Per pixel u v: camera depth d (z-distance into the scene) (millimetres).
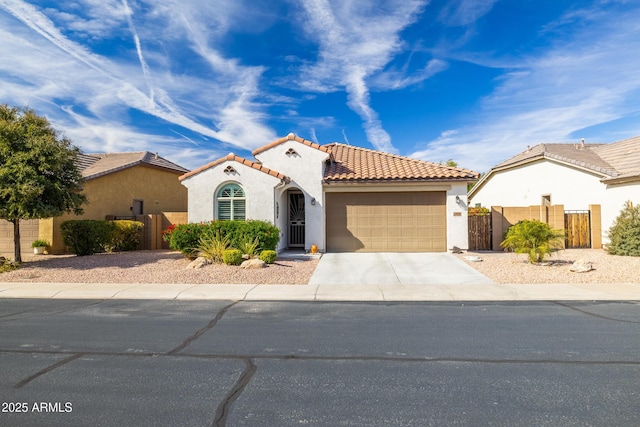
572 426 3639
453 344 6004
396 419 3791
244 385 4605
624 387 4449
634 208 15711
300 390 4453
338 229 17094
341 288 10367
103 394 4398
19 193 12609
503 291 9883
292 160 16984
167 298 9508
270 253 13594
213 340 6289
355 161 19297
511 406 4027
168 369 5109
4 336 6543
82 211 15203
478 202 31297
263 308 8484
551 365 5125
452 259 14719
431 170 17297
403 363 5250
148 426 3717
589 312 7922
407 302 8984
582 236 17953
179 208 27875
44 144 13188
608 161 20312
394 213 16938
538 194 23219
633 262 13383
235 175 15789
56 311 8312
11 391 4504
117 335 6582
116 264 14031
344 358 5461
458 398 4219
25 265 13867
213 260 13695
